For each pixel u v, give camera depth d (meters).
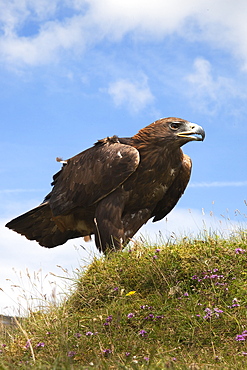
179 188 8.44
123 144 7.88
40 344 5.39
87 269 7.03
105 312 6.07
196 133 7.54
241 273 6.15
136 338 5.48
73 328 5.84
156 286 6.32
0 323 6.84
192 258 6.50
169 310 5.85
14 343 5.92
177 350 5.23
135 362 4.51
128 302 6.21
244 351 5.01
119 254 7.13
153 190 7.91
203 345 5.30
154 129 7.75
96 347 5.32
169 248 6.88
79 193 7.98
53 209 8.34
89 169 7.89
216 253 6.52
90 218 8.45
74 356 5.05
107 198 7.74
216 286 6.03
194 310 5.75
